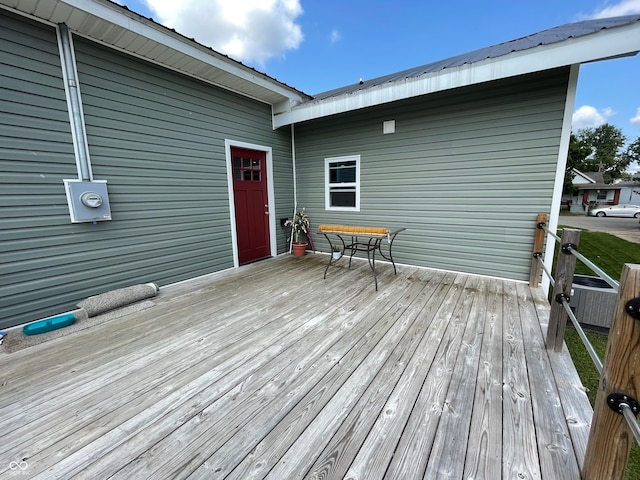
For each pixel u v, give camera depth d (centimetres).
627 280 87
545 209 329
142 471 117
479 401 152
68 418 147
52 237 263
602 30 244
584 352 222
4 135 232
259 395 161
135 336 233
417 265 431
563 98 303
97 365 194
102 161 290
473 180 368
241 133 439
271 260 494
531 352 199
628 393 91
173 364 193
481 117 352
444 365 185
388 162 434
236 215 453
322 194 522
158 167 338
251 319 261
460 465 116
